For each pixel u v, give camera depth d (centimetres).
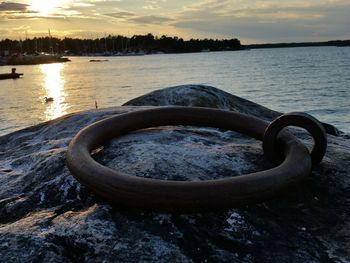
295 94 4291
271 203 454
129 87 6009
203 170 498
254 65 11331
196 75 8019
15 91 5734
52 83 7088
